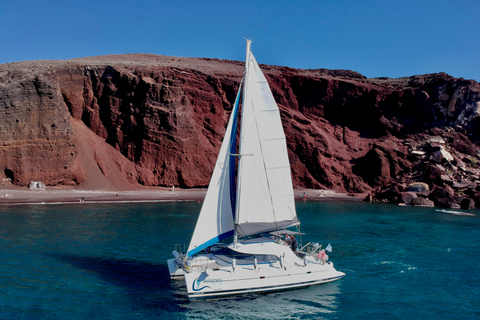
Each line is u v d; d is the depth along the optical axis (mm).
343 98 98562
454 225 41781
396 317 16188
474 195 63562
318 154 86688
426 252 28062
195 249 18500
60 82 83312
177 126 82062
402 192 68438
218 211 19250
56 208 49844
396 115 95312
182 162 80562
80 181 72750
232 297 17641
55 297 17500
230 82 93875
